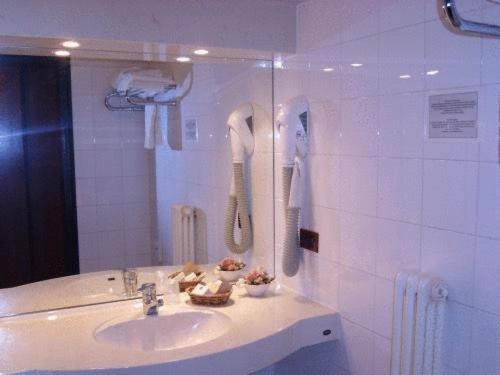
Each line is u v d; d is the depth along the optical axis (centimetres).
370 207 179
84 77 197
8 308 195
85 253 205
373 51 172
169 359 158
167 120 213
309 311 200
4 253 193
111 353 163
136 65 205
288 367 232
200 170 221
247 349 170
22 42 178
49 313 198
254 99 227
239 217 233
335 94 191
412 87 158
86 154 202
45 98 193
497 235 136
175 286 215
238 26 195
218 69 219
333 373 204
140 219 213
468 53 139
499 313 137
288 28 206
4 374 149
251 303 209
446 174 149
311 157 208
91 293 207
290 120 206
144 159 211
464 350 147
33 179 195
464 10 140
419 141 157
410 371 155
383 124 170
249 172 230
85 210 204
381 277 176
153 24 179
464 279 146
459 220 146
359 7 176
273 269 236
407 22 158
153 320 195
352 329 192
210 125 221
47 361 157
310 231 211
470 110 140
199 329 199
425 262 158
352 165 186
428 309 149
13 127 190
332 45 190
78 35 170
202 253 227
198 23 187
